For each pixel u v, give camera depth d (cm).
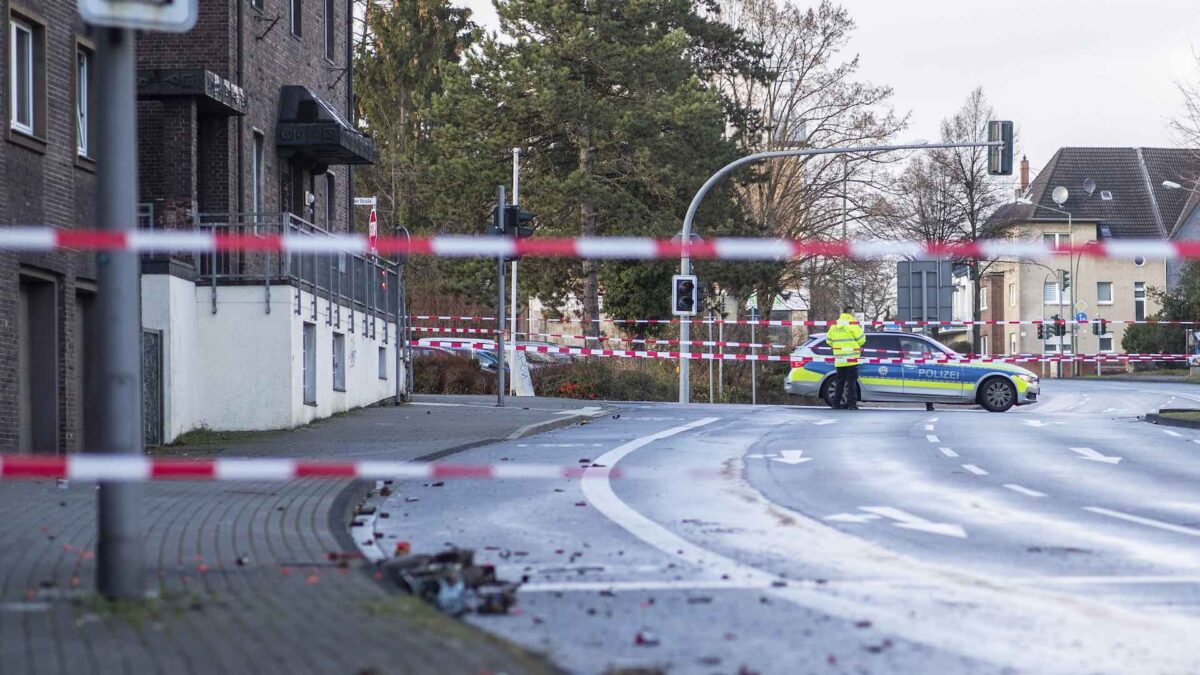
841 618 2552
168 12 2505
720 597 2767
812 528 3775
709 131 15700
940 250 3353
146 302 6769
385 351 9769
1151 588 2855
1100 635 2400
